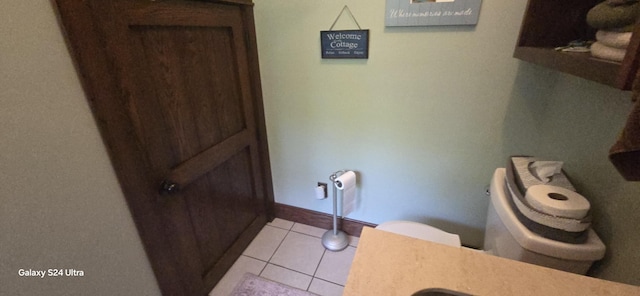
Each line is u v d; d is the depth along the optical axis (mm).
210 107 1314
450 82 1266
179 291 1250
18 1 632
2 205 643
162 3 981
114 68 846
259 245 1815
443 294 610
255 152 1735
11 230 664
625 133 378
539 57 747
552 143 1046
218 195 1469
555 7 817
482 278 618
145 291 1070
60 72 727
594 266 789
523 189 860
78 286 825
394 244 717
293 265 1662
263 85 1656
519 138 1231
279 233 1927
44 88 697
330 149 1687
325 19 1354
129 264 987
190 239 1288
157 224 1074
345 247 1787
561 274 621
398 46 1280
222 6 1273
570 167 921
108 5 807
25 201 684
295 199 1982
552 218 728
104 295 907
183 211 1221
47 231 736
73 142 773
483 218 1496
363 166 1648
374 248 706
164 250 1128
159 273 1114
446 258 672
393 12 1215
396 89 1372
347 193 1587
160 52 1015
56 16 702
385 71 1353
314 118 1630
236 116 1521
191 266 1314
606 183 751
